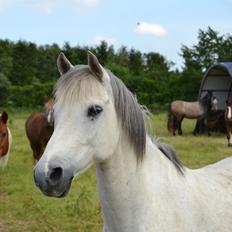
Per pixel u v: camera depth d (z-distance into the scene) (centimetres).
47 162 219
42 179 217
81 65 247
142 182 255
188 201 267
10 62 4062
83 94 230
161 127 2070
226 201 287
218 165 337
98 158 238
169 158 283
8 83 3297
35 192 728
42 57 4347
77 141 228
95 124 232
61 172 221
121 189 251
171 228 254
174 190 265
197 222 268
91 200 655
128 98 249
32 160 1070
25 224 581
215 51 3728
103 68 246
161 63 4609
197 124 1831
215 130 1909
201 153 1195
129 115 248
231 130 1452
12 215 618
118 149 248
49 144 226
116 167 249
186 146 1360
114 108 242
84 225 559
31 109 3053
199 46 3766
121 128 248
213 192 287
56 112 235
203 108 1802
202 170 318
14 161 1052
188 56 3784
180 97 3086
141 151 255
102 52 4053
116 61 4525
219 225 278
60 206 635
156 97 3078
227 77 2186
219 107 2189
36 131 957
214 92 2198
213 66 2059
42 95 3164
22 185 785
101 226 558
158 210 254
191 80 3094
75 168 228
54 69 4281
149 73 3850
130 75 3388
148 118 271
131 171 253
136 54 4744
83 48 3278
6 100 3212
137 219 253
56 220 583
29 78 4103
